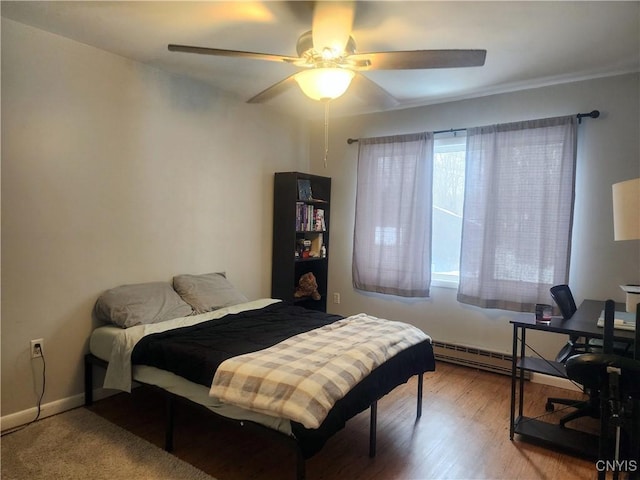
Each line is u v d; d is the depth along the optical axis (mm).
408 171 3840
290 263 4070
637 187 1990
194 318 2814
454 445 2348
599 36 2420
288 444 1734
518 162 3270
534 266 3223
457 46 2564
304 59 2096
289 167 4371
